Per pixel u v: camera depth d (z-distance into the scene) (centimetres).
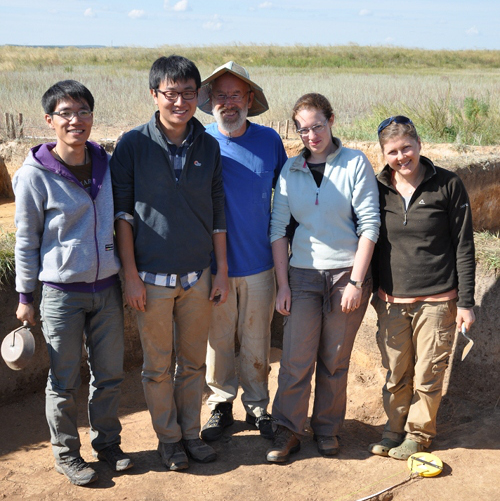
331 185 309
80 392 399
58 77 2416
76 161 283
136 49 4744
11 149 882
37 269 285
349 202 309
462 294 296
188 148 291
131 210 300
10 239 404
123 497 287
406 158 291
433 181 298
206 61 4066
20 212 275
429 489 291
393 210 306
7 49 4559
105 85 2112
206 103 346
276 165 350
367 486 295
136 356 436
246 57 4444
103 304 295
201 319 313
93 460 321
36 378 388
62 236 279
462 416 366
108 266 290
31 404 379
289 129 1184
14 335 288
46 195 275
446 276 302
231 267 340
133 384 416
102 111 1555
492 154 711
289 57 4472
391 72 3525
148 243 294
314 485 298
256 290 342
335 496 288
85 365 410
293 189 318
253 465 318
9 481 301
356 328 321
